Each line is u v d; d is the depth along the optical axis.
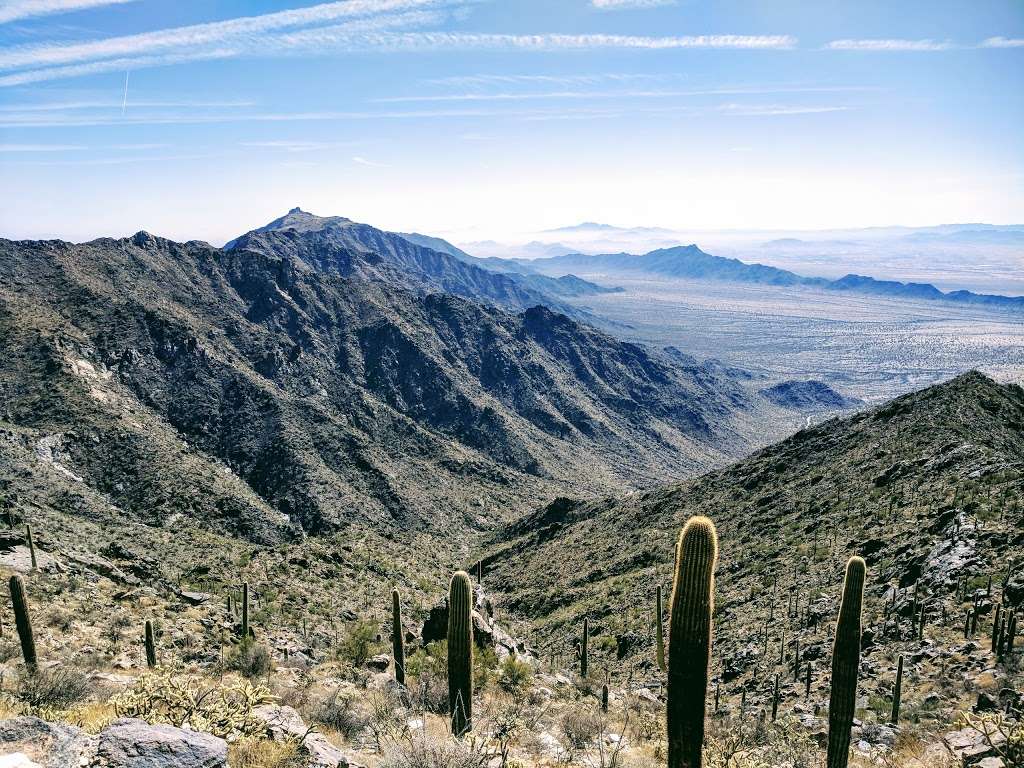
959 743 14.56
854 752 19.12
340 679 27.64
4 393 127.38
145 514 107.25
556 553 100.50
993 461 56.91
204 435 160.38
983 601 33.81
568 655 55.97
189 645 34.91
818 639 40.41
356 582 77.06
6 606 32.91
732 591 56.91
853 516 60.25
